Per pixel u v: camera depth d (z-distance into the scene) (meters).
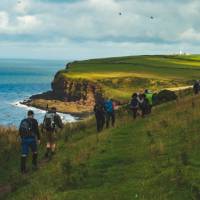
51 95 149.88
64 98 143.38
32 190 15.20
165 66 183.50
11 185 16.58
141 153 17.33
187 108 28.81
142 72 160.75
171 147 17.20
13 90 187.25
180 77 148.12
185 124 21.67
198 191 11.12
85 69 172.12
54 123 21.73
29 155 21.92
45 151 22.56
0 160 21.19
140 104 32.44
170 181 12.30
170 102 40.47
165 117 26.70
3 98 148.38
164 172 13.18
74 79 142.38
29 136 18.92
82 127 31.83
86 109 120.06
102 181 14.36
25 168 18.75
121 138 22.42
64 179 15.30
